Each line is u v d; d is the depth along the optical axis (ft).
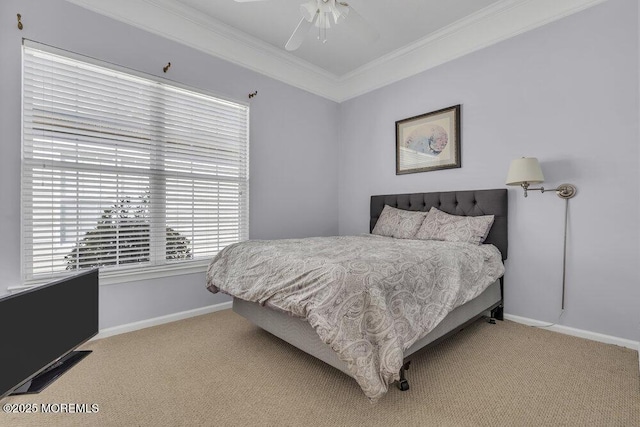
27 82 6.66
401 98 11.44
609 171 7.02
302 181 12.29
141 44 8.16
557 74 7.78
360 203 13.00
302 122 12.26
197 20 9.03
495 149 8.95
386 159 11.98
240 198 10.40
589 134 7.29
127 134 8.02
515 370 5.76
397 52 11.11
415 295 5.33
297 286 5.20
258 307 7.06
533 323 8.11
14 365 3.71
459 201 9.51
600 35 7.14
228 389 5.20
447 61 10.05
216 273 7.54
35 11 6.68
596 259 7.20
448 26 9.58
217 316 9.10
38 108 6.77
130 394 5.07
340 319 4.48
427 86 10.63
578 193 7.45
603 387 5.17
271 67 11.14
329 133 13.33
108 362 6.17
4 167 6.39
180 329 8.01
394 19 9.24
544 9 7.95
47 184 6.89
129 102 8.05
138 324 8.02
